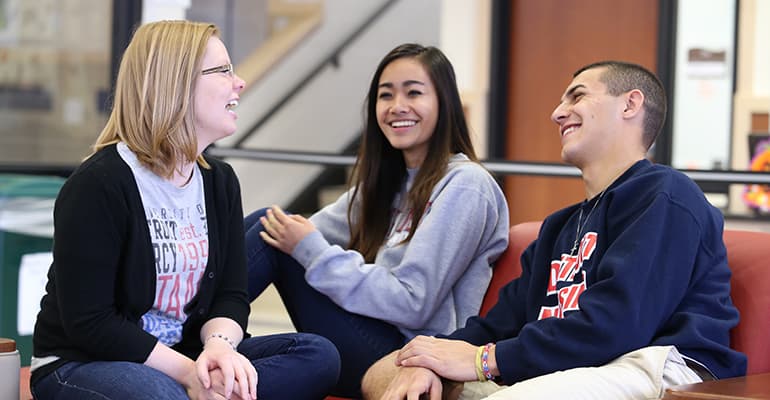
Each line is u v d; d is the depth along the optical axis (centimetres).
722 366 202
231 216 235
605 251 212
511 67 703
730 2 605
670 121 621
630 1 650
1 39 509
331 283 257
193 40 217
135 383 198
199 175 227
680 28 619
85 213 206
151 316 218
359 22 740
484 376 211
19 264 393
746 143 586
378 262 271
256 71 679
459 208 259
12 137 516
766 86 589
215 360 209
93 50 498
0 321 388
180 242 217
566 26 678
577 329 199
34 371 215
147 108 213
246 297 235
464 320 261
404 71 273
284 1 697
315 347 229
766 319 212
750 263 220
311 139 717
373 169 283
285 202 701
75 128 511
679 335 200
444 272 255
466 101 700
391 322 256
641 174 215
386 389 225
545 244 233
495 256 267
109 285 208
